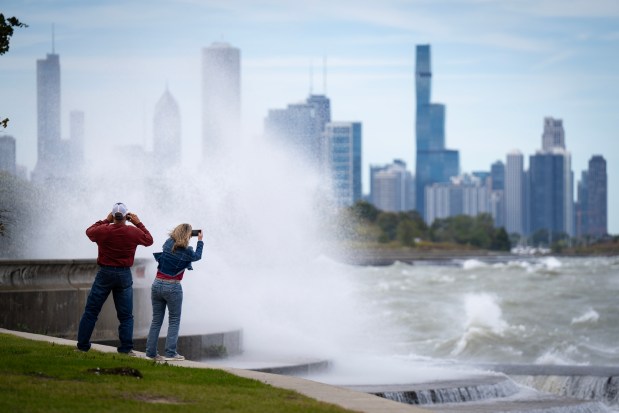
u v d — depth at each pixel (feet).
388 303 337.31
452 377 141.18
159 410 64.85
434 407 123.65
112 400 67.05
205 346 135.13
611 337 255.09
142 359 88.17
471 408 123.03
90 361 82.99
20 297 121.80
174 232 93.91
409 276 605.31
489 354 222.48
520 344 229.86
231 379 79.61
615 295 387.96
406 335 253.24
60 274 127.13
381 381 135.13
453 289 440.45
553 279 561.43
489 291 426.51
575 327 272.72
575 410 126.93
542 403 128.26
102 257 91.76
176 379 77.56
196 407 66.49
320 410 67.72
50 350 89.40
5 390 68.08
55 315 124.26
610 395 151.94
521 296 387.55
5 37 113.39
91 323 91.76
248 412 65.67
